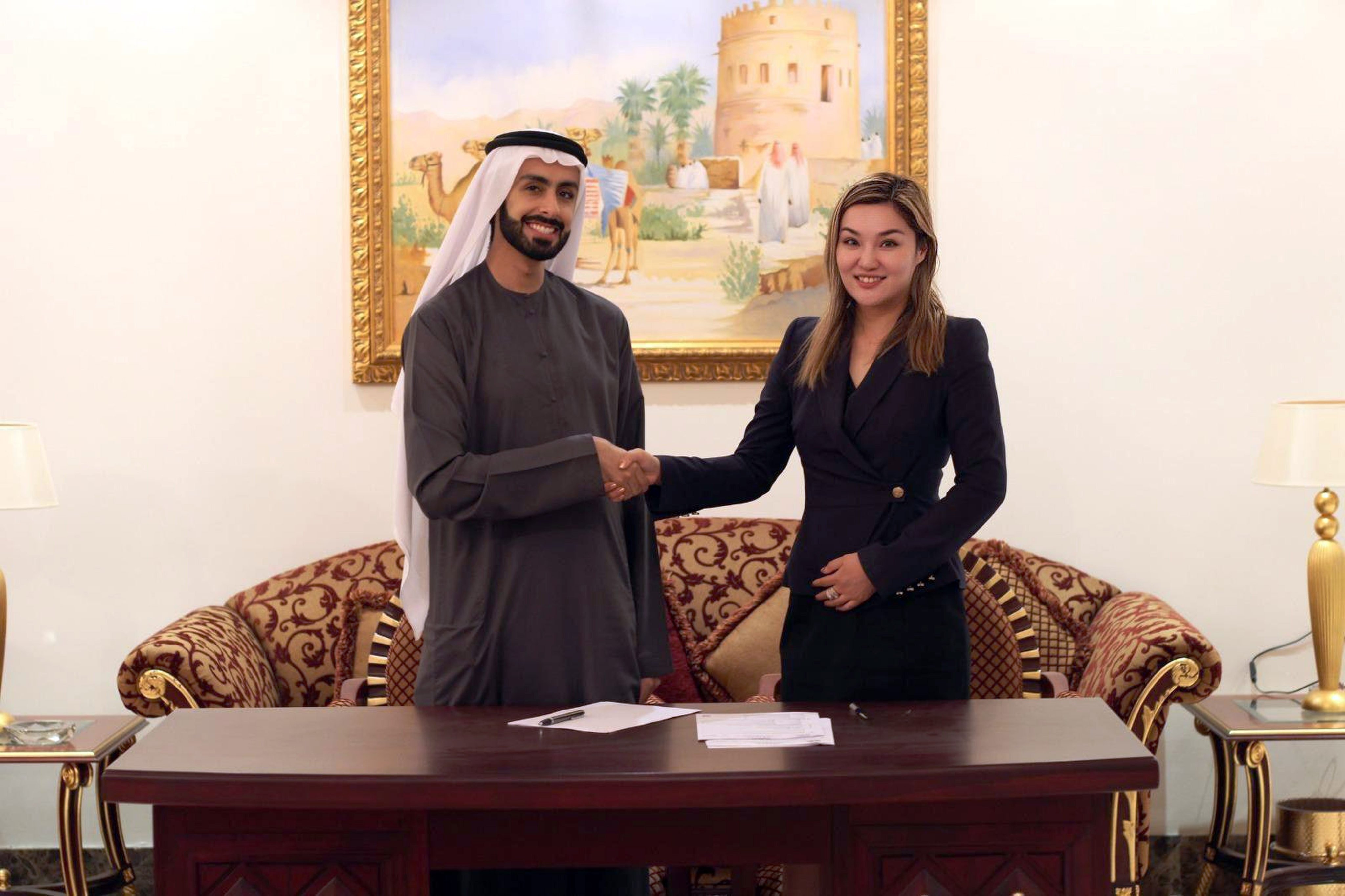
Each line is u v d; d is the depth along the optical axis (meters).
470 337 2.93
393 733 2.49
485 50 4.68
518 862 2.25
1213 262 4.68
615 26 4.69
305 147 4.70
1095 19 4.68
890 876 2.24
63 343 4.67
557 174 2.92
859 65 4.70
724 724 2.51
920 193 2.78
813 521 2.85
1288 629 4.71
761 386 4.76
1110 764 2.19
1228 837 4.50
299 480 4.73
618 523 3.03
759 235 4.72
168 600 4.71
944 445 2.83
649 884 3.12
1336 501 4.02
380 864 2.23
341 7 4.68
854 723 2.52
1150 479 4.71
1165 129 4.67
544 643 2.87
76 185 4.66
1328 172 4.66
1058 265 4.71
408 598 3.10
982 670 3.67
